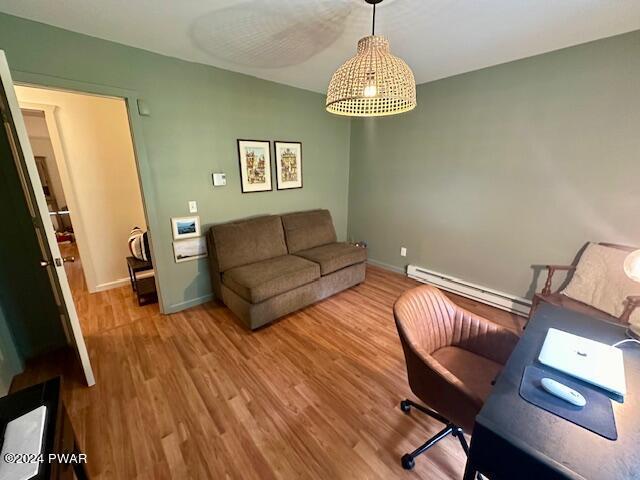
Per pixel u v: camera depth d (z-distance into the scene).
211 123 2.67
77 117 2.90
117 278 3.38
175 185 2.55
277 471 1.30
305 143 3.53
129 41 2.07
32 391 1.03
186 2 1.59
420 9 1.65
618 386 0.86
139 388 1.78
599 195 2.18
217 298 2.96
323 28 1.87
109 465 1.32
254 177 3.10
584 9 1.65
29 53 1.78
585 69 2.10
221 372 1.93
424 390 1.21
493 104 2.60
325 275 2.92
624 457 0.66
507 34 1.96
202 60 2.45
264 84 2.99
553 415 0.78
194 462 1.34
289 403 1.67
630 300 1.75
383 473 1.29
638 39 1.89
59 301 1.80
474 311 2.77
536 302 2.22
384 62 1.30
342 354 2.12
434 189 3.21
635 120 1.96
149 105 2.29
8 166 1.88
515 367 0.97
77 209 3.00
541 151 2.40
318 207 3.90
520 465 0.70
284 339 2.31
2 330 1.88
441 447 1.42
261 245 2.95
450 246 3.18
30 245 2.03
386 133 3.57
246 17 1.75
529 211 2.54
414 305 1.45
